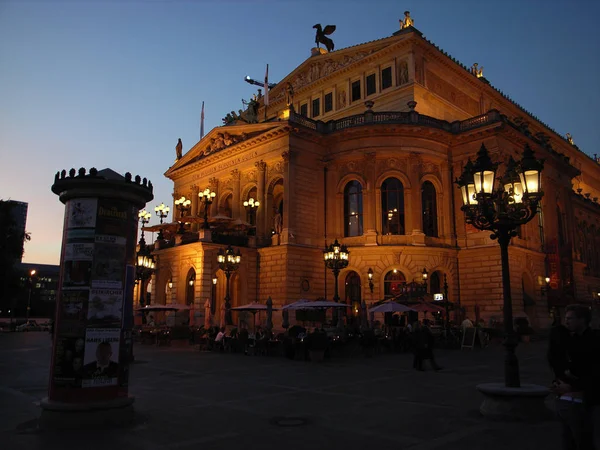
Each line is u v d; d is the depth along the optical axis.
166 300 53.09
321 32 66.19
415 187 48.47
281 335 34.28
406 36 53.78
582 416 6.96
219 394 16.84
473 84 63.34
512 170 15.65
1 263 63.78
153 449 9.99
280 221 53.44
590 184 93.81
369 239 47.88
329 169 51.25
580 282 63.38
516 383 13.18
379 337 35.31
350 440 10.75
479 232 48.62
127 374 12.63
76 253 12.32
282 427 11.95
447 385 18.97
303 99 65.44
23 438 10.74
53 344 12.24
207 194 48.19
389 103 55.44
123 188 12.86
